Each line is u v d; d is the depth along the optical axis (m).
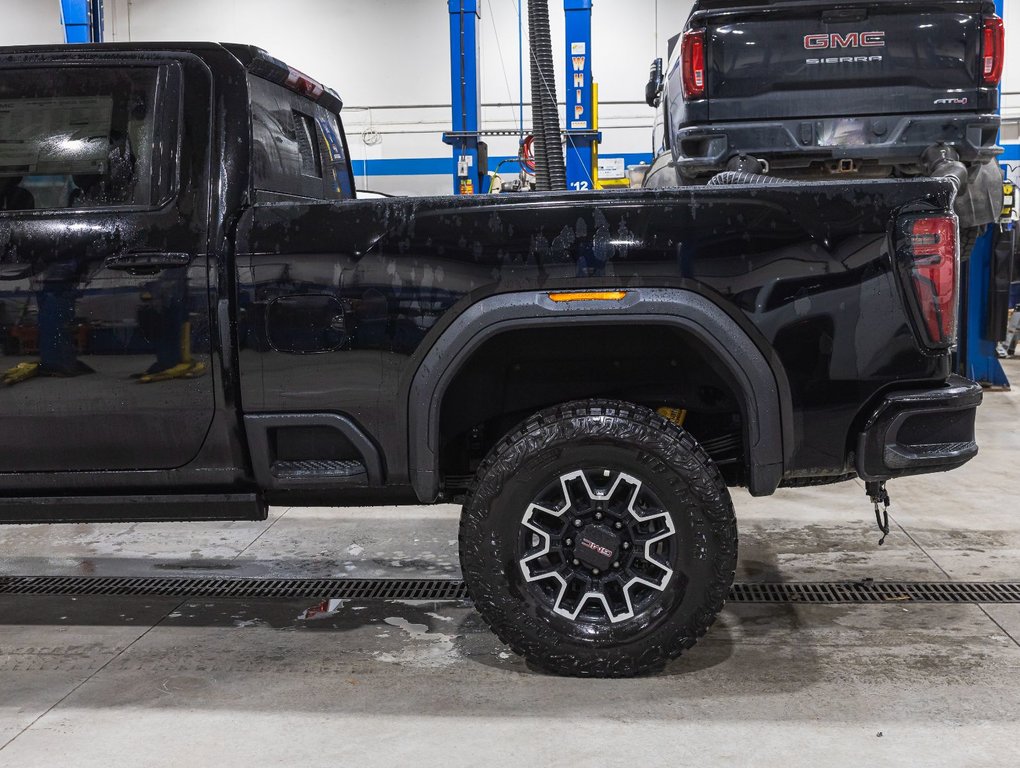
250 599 3.09
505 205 2.25
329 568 3.42
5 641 2.72
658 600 2.30
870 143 4.29
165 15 15.09
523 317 2.23
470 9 8.05
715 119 4.35
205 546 3.72
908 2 4.16
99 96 2.45
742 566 3.35
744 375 2.23
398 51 14.98
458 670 2.47
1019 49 14.28
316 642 2.70
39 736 2.10
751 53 4.29
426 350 2.27
